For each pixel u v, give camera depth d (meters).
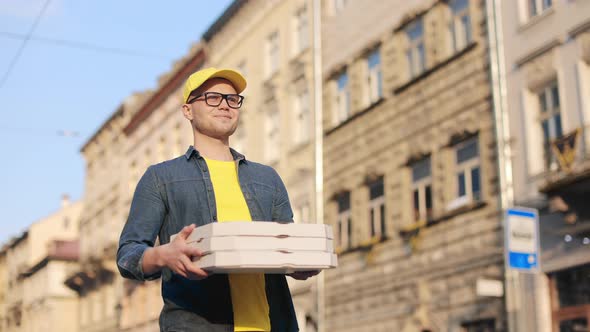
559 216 15.75
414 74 21.30
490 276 17.31
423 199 20.28
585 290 15.05
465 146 18.94
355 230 23.00
